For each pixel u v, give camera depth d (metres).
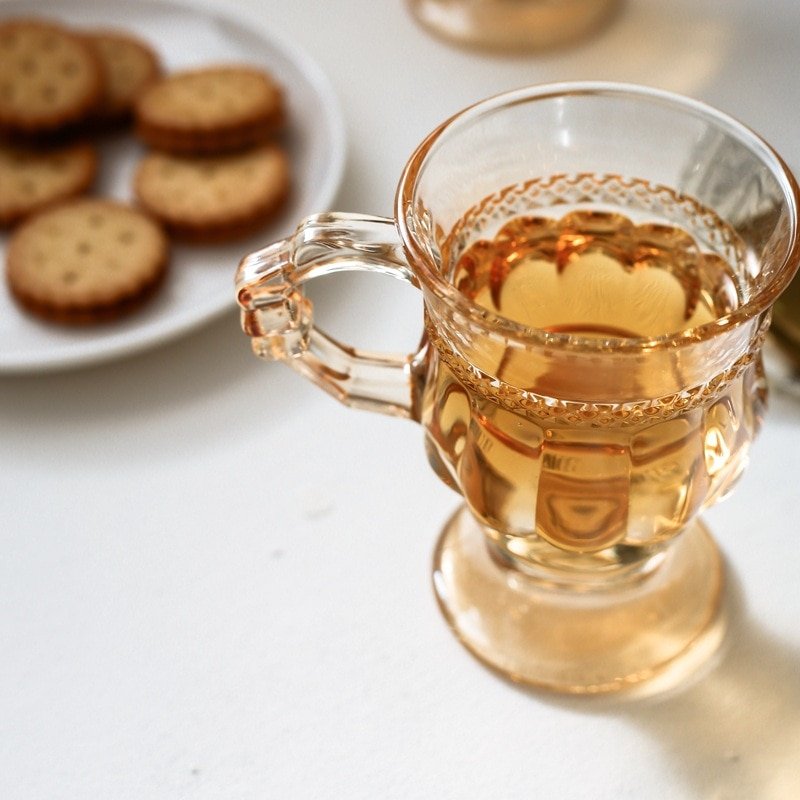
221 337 0.43
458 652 0.37
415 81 0.50
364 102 0.49
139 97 0.49
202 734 0.36
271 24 0.52
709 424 0.33
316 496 0.40
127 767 0.36
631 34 0.50
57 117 0.49
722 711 0.36
